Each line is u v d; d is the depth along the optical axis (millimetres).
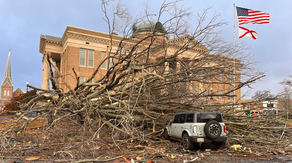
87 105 8508
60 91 10578
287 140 9266
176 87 11133
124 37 10422
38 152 6977
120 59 9742
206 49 10234
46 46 39219
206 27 9484
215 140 7711
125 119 7742
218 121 8102
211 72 10922
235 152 7586
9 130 7238
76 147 7418
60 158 6320
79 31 35312
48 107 9109
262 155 7246
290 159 6691
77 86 10766
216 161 6285
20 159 6238
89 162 5984
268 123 10633
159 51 11641
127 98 9758
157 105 10805
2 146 6434
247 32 17953
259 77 9859
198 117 7988
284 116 11070
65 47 36969
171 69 11078
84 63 35906
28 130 10195
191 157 6629
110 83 9195
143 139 7855
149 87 10242
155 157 6621
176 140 9664
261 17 17531
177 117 9250
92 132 7957
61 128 7980
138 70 9164
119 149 7246
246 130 10055
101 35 37000
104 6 9680
